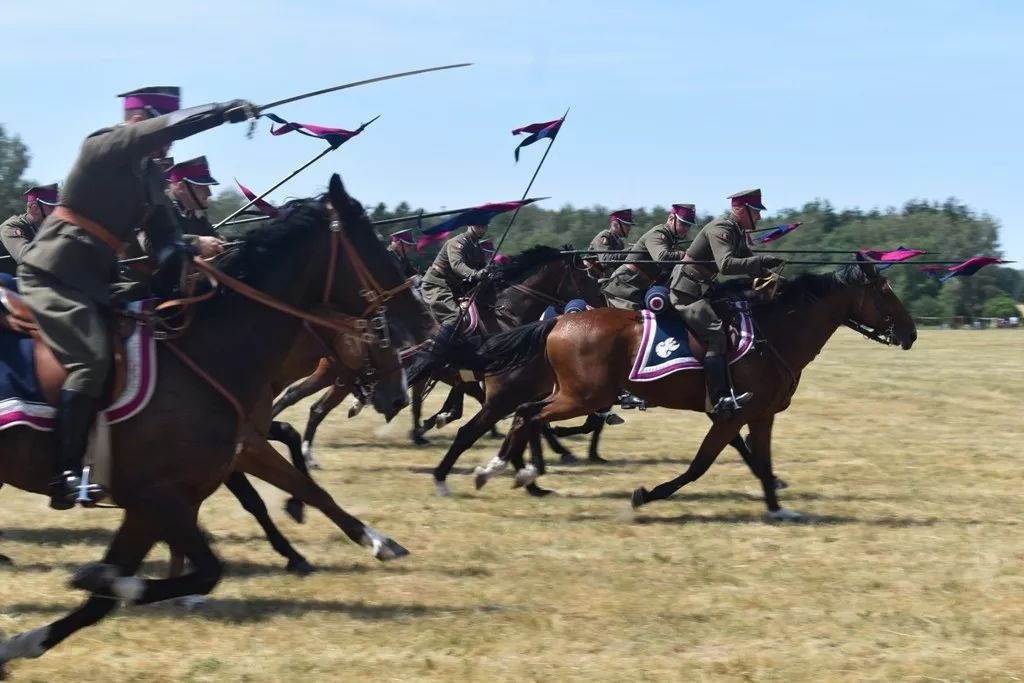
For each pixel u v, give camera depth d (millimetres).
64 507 6910
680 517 12047
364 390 9383
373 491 13367
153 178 6996
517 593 8867
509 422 21391
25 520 11508
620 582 9219
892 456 16875
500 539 10812
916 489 13922
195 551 6789
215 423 6914
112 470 6742
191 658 7180
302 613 8266
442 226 12672
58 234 6730
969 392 27250
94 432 6719
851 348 47000
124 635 7664
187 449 6805
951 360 38844
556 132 13477
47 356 6750
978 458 16672
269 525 9578
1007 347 46531
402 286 7645
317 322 7398
